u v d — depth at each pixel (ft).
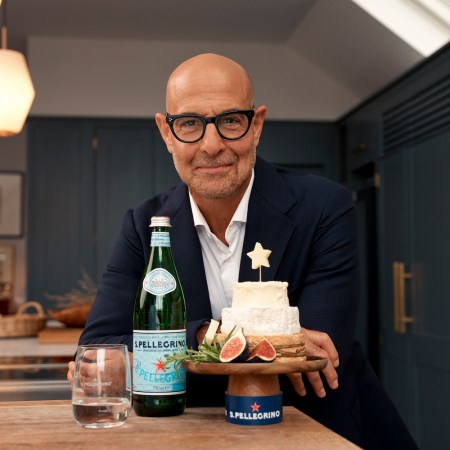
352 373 4.87
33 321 10.82
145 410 3.59
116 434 3.20
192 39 16.37
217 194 4.18
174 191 4.91
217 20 15.12
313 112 16.75
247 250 4.58
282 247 4.58
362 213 14.74
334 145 16.71
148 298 3.67
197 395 4.25
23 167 18.38
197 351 3.65
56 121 16.20
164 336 3.61
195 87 4.03
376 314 13.78
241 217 4.57
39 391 5.94
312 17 14.35
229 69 4.10
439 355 11.13
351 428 4.63
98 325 4.58
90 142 16.21
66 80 16.30
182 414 3.68
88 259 16.05
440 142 11.14
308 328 4.37
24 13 14.76
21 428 3.36
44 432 3.26
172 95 4.14
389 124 13.32
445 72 10.99
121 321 4.60
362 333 14.62
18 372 6.72
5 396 5.78
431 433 11.43
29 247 15.98
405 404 12.42
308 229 4.62
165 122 4.51
